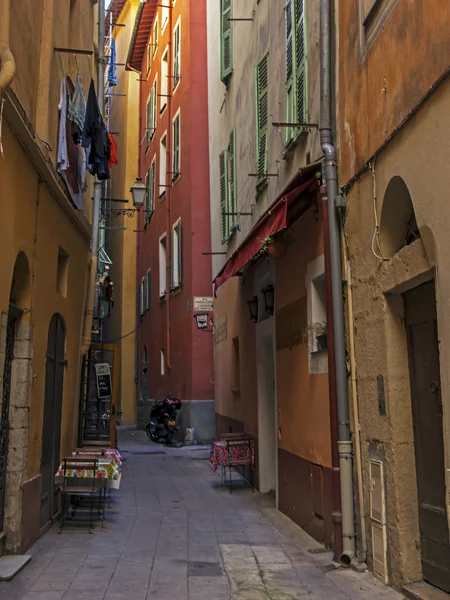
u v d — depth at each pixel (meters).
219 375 16.16
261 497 10.41
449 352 4.30
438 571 5.07
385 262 5.62
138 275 28.39
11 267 6.16
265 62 10.44
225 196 14.33
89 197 11.31
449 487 4.28
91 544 7.13
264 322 10.52
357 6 6.29
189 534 7.73
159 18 25.05
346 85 6.61
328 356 6.66
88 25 10.91
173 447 18.41
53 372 8.15
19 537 6.45
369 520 5.96
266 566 6.23
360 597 5.20
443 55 4.39
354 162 6.35
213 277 17.45
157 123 24.89
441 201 4.44
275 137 9.73
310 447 7.67
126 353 28.95
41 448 7.39
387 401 5.60
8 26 5.85
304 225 7.96
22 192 6.54
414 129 4.88
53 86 7.83
